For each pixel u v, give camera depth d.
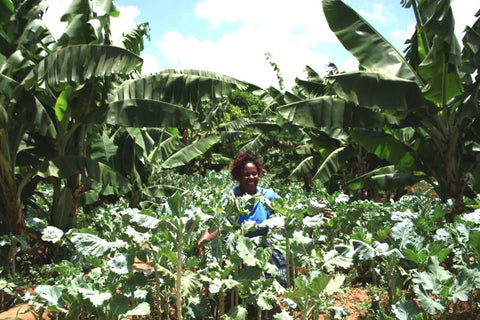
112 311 2.69
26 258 5.91
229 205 3.40
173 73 6.73
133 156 9.38
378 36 6.80
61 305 2.82
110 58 5.72
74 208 6.87
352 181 8.34
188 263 2.94
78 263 3.26
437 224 5.28
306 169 12.24
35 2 6.73
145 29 8.32
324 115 6.96
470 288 2.67
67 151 6.87
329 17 6.82
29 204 7.18
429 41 6.47
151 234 3.29
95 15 6.97
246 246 3.15
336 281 3.07
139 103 6.41
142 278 2.97
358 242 3.18
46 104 6.96
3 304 4.39
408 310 2.55
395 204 5.46
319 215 3.55
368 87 6.28
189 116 6.54
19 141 6.09
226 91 6.64
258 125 12.44
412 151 7.36
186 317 3.25
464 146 7.05
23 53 6.33
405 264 3.66
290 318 2.95
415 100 6.27
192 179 11.72
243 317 2.94
